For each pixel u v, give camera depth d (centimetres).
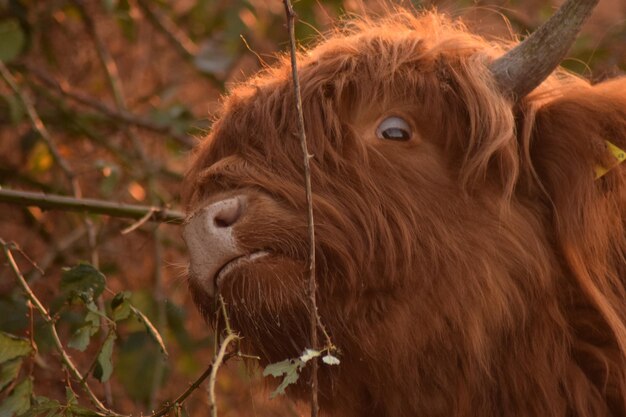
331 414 919
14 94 1484
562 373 889
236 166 849
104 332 1386
